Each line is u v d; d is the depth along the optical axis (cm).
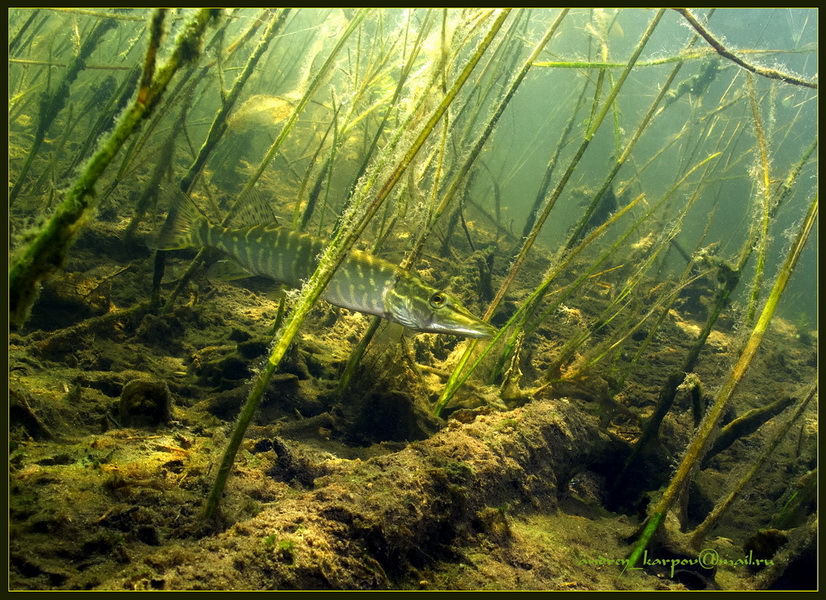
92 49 639
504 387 469
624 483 434
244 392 410
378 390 432
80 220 160
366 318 696
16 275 155
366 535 220
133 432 316
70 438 293
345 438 422
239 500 249
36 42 916
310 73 584
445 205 401
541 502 346
